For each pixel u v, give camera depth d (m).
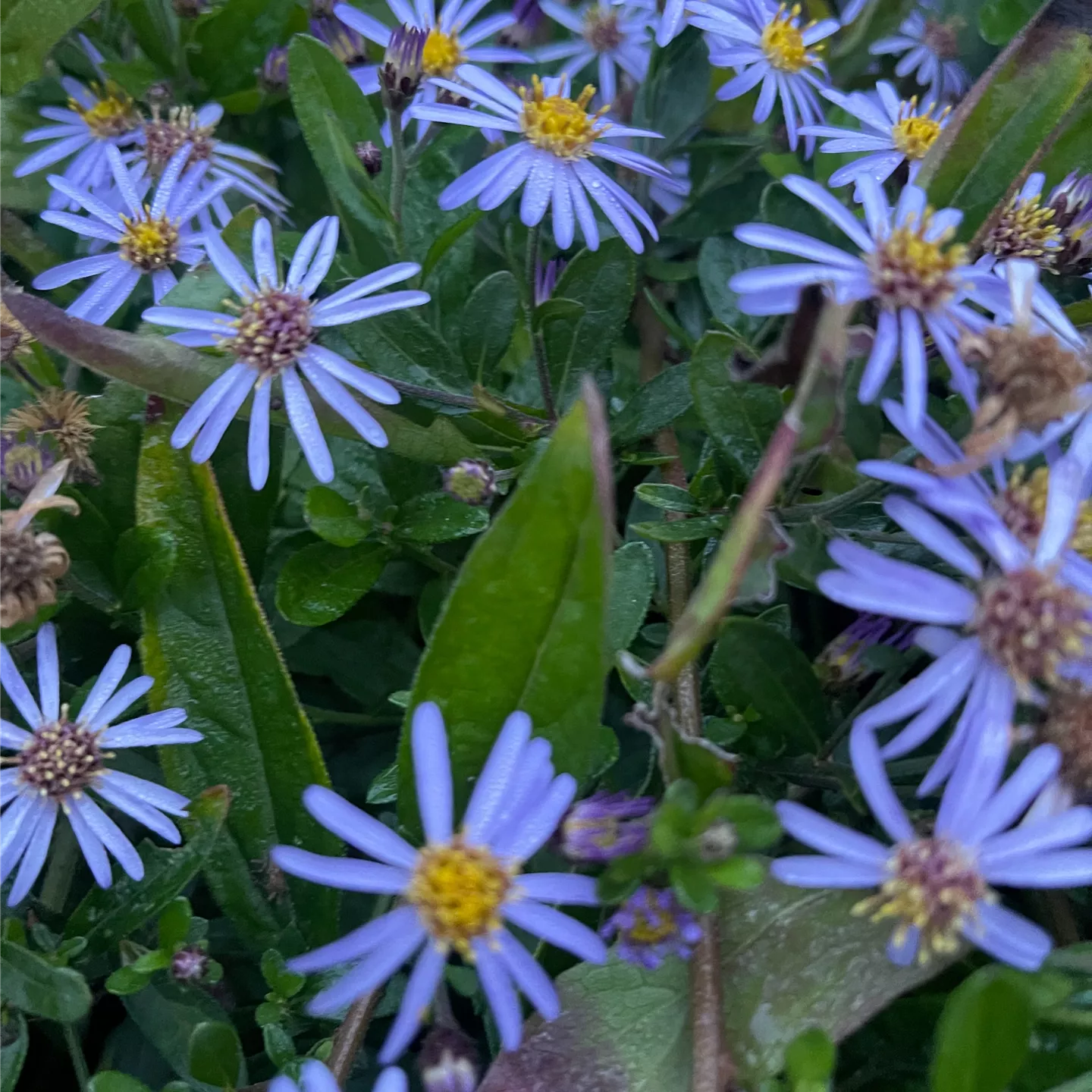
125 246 0.22
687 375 0.21
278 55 0.26
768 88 0.25
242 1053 0.18
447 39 0.25
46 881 0.20
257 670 0.19
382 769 0.22
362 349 0.21
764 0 0.25
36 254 0.25
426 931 0.16
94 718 0.19
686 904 0.15
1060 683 0.15
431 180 0.24
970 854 0.15
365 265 0.23
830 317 0.15
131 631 0.22
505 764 0.16
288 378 0.20
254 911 0.19
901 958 0.15
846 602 0.15
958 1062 0.15
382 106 0.26
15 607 0.18
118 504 0.21
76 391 0.22
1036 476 0.16
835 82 0.28
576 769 0.16
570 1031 0.16
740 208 0.26
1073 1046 0.17
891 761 0.19
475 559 0.16
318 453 0.19
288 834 0.19
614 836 0.16
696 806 0.16
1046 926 0.19
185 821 0.19
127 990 0.18
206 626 0.19
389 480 0.22
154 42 0.26
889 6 0.27
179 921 0.18
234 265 0.20
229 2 0.25
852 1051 0.18
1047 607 0.15
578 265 0.21
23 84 0.25
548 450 0.15
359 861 0.16
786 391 0.19
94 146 0.25
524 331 0.24
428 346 0.22
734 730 0.19
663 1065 0.16
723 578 0.14
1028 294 0.16
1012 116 0.18
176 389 0.19
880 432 0.18
